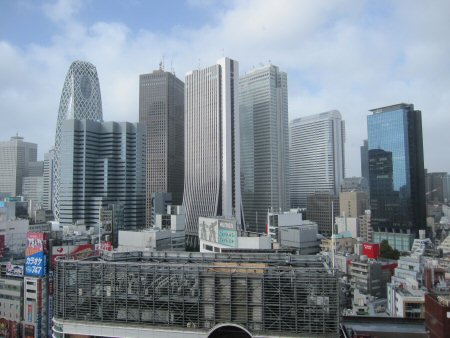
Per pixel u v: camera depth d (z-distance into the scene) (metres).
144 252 92.94
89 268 79.44
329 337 69.19
